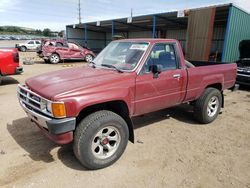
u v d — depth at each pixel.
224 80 5.28
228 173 3.17
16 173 3.06
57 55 17.41
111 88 3.18
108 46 4.52
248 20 13.24
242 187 2.88
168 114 5.60
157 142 4.07
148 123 5.00
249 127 4.90
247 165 3.38
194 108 4.91
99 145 3.17
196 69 4.55
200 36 13.00
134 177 3.04
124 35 32.12
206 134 4.47
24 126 4.62
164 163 3.38
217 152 3.75
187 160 3.48
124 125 3.33
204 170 3.23
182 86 4.30
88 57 18.98
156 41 3.89
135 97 3.53
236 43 12.84
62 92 2.84
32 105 3.18
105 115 3.10
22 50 31.62
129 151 3.72
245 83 8.77
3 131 4.37
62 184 2.86
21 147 3.76
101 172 3.14
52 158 3.46
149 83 3.67
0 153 3.54
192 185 2.90
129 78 3.42
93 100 2.97
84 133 2.95
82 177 3.01
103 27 28.25
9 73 8.58
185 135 4.40
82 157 3.01
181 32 25.83
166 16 17.97
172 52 4.16
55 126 2.75
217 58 17.55
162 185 2.88
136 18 19.59
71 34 29.61
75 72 3.74
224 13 14.86
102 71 3.71
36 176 3.01
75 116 2.87
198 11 12.95
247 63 9.97
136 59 3.68
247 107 6.46
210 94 4.80
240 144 4.07
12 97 6.88
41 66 15.48
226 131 4.65
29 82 3.57
